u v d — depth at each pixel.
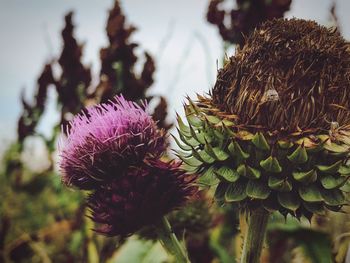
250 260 0.18
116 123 0.19
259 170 0.16
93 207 0.19
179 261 0.19
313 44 0.17
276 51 0.17
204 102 0.18
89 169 0.19
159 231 0.19
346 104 0.17
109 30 0.32
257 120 0.17
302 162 0.16
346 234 0.26
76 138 0.20
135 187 0.19
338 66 0.17
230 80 0.18
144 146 0.19
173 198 0.19
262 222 0.18
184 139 0.18
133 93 0.31
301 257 0.28
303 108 0.17
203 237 0.30
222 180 0.17
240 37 0.31
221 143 0.17
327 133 0.17
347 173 0.16
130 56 0.32
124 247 0.29
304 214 0.17
